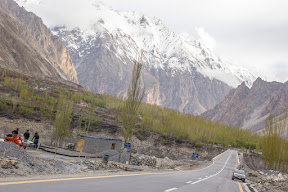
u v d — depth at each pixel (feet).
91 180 41.93
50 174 46.62
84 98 422.41
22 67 597.11
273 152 200.44
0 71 431.02
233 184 79.20
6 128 202.28
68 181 37.93
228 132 537.65
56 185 33.06
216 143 450.30
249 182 105.09
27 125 221.66
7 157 47.55
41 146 106.73
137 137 314.76
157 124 368.27
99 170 64.90
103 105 418.72
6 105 253.65
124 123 95.40
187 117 466.70
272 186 98.73
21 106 250.16
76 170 57.31
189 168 129.18
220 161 227.61
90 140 123.54
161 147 313.32
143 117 391.04
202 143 382.22
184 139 371.35
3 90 313.73
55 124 153.89
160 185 45.93
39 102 297.94
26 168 45.96
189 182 59.93
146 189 38.60
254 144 517.55
